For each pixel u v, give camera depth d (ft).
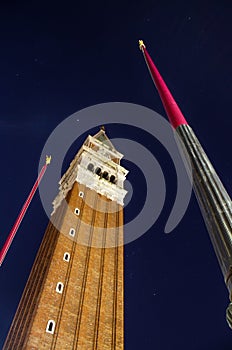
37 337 110.22
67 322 121.29
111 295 144.36
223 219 18.22
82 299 132.98
